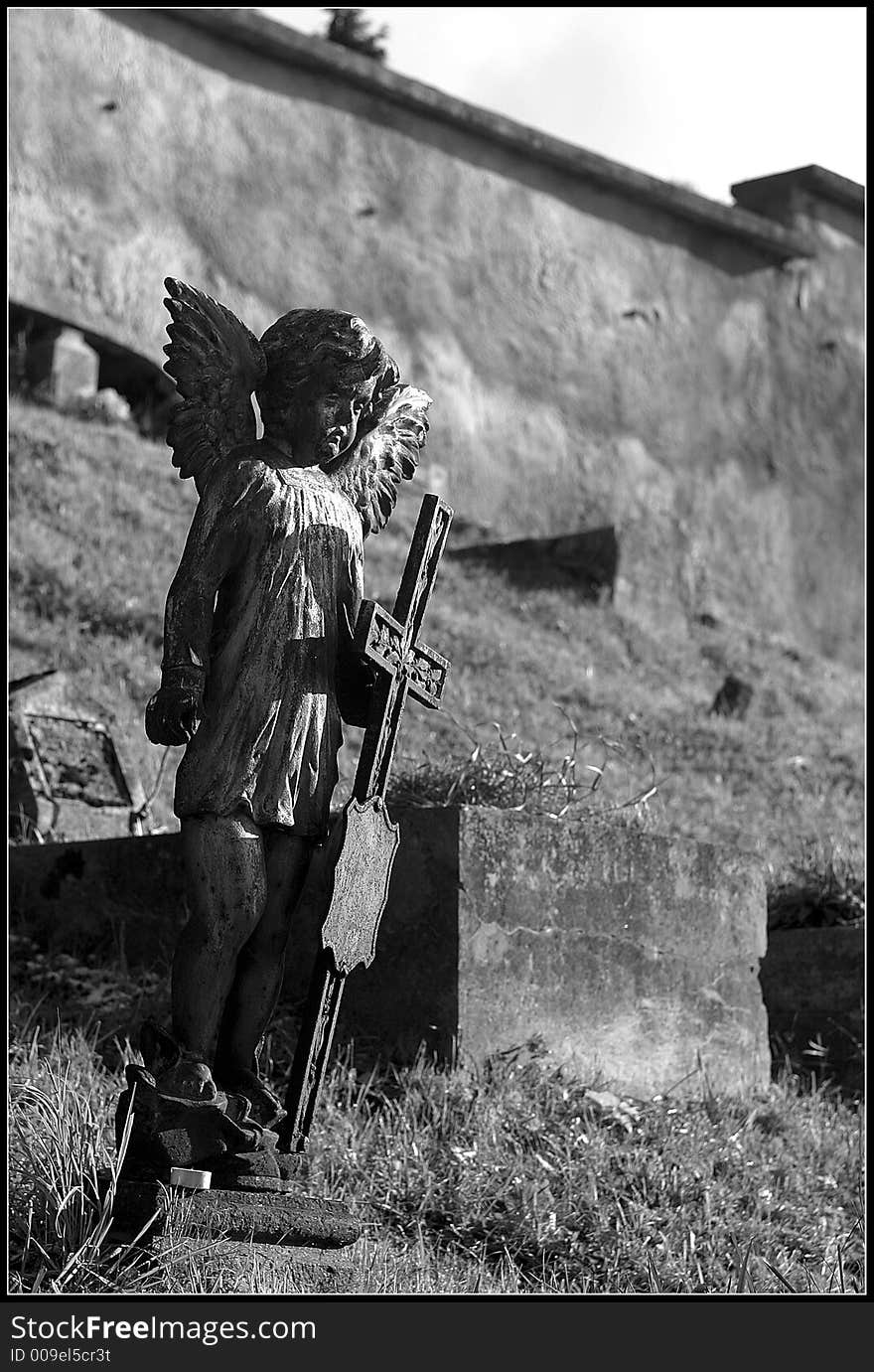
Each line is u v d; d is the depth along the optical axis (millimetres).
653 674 19062
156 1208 4770
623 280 27109
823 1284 6363
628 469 26641
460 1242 6090
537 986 7469
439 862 7297
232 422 5180
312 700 5070
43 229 20906
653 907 8086
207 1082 4891
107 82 21812
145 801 10047
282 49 23312
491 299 25438
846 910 10125
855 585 29734
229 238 22734
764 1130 7914
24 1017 7367
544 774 8539
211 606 4988
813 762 17453
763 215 29844
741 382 28547
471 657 16703
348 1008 7383
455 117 25047
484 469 24906
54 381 19938
